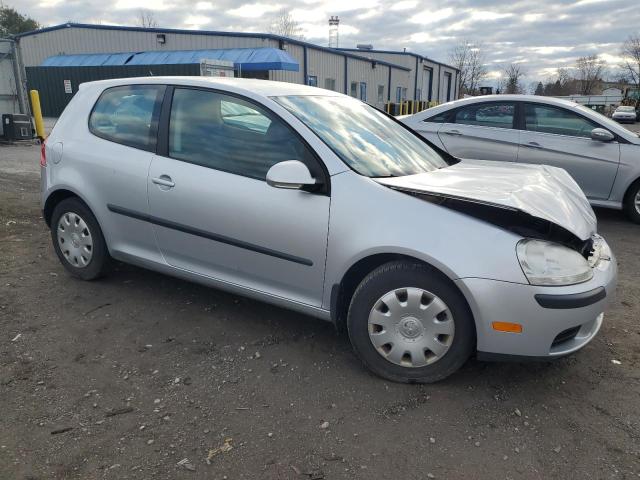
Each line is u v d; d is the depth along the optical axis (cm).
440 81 5522
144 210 377
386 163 337
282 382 301
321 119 346
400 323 293
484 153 721
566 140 686
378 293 294
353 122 369
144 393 289
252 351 335
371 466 237
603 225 682
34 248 523
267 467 235
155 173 368
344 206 300
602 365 325
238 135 343
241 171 338
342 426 264
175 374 308
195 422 265
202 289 430
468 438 257
